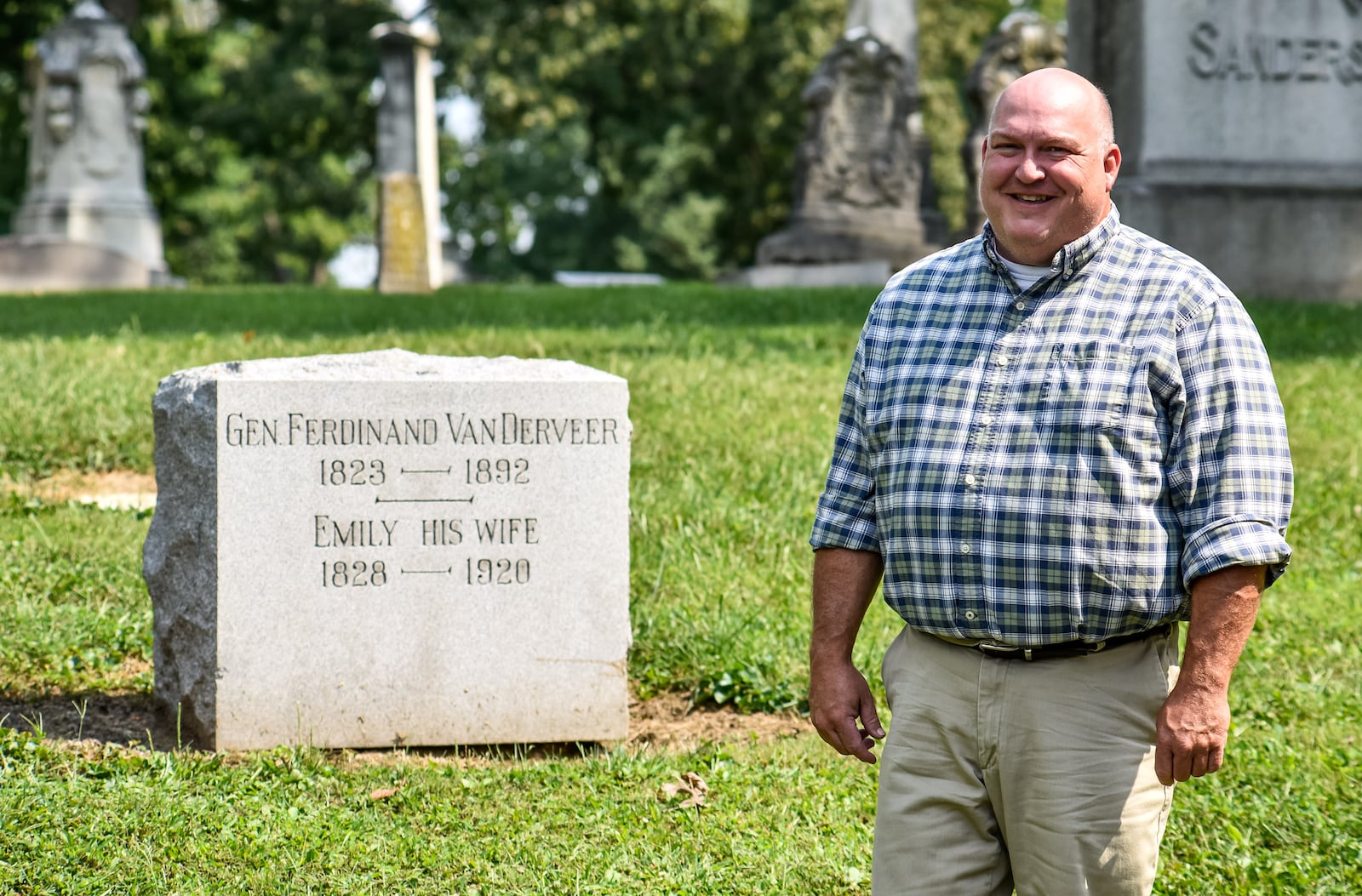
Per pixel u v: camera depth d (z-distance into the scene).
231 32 45.88
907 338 3.25
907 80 23.11
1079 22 16.44
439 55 35.19
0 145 41.41
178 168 41.25
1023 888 3.17
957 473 3.11
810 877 4.41
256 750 5.26
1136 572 3.00
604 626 5.52
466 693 5.44
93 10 28.16
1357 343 11.95
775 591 6.98
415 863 4.43
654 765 5.21
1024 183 3.05
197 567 5.36
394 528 5.37
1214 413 2.97
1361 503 8.35
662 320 13.37
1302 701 5.92
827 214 22.56
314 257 54.50
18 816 4.47
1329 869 4.50
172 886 4.19
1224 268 15.74
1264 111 15.93
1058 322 3.09
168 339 12.45
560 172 66.94
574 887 4.30
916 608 3.17
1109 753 3.06
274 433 5.27
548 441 5.45
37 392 9.94
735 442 8.98
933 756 3.20
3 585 6.68
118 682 5.96
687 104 41.62
